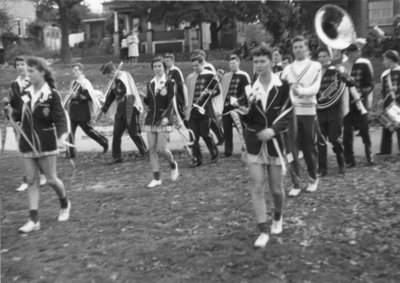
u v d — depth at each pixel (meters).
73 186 8.67
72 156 10.87
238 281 4.83
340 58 9.07
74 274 5.12
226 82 10.05
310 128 7.21
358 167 8.84
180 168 9.66
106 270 5.18
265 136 5.33
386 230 5.83
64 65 29.92
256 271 5.00
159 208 7.11
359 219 6.20
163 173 9.29
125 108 10.46
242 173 8.88
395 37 23.44
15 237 6.17
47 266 5.32
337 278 4.81
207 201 7.32
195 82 9.72
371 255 5.25
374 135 12.02
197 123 9.77
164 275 5.01
